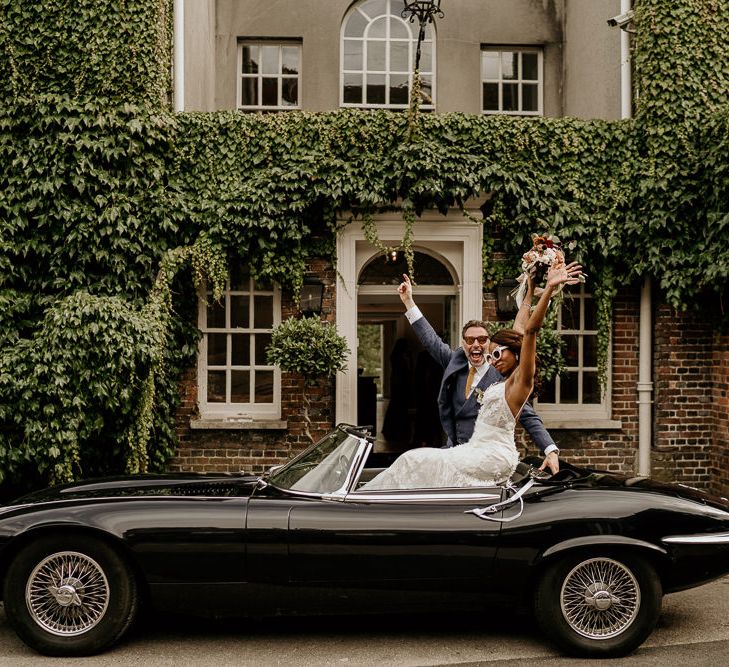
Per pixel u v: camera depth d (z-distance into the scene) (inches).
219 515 183.8
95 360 314.0
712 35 366.3
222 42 512.4
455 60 521.3
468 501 187.5
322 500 187.6
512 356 206.2
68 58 353.4
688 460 380.2
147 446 358.3
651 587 185.5
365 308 510.9
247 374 384.5
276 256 366.9
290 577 182.7
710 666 180.2
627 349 384.8
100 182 353.1
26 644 183.8
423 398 421.4
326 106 513.0
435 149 360.5
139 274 358.0
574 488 193.3
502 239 375.9
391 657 186.2
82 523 181.6
